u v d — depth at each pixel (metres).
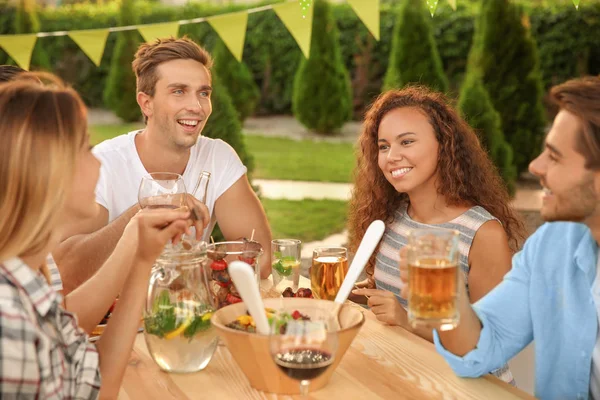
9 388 1.11
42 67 10.24
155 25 3.00
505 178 7.03
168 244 1.76
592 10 10.53
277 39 12.52
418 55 8.84
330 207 6.98
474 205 2.25
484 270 2.15
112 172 2.53
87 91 12.95
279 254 2.08
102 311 1.60
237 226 2.66
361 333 1.78
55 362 1.21
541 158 1.45
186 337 1.50
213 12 12.21
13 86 1.23
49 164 1.19
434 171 2.21
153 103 2.52
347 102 11.46
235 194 2.67
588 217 1.44
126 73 11.72
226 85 11.02
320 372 1.26
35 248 1.23
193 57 2.54
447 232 1.30
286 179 8.24
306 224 6.35
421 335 1.86
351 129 11.88
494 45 7.93
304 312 1.34
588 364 1.54
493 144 7.03
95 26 12.65
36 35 3.03
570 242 1.58
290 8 2.62
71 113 1.23
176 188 1.94
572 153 1.39
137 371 1.56
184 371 1.53
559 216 1.45
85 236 2.30
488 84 7.97
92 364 1.31
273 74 12.77
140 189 1.93
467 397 1.42
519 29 7.91
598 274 1.54
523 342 1.63
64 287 2.27
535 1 11.16
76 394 1.29
